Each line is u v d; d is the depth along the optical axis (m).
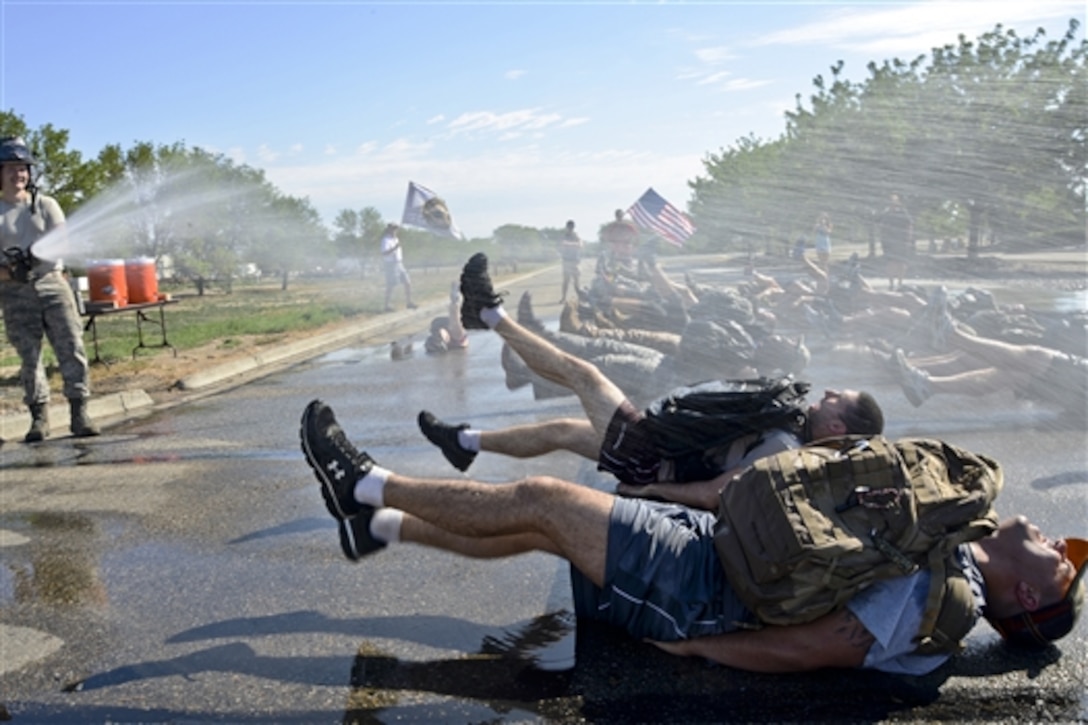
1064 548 2.90
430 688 2.77
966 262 14.45
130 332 15.33
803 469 2.62
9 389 8.99
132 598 3.56
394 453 5.70
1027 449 5.09
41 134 24.16
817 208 14.98
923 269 14.45
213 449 6.21
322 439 3.09
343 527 3.18
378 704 2.68
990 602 2.87
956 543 2.61
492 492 2.95
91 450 6.42
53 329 6.86
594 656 2.94
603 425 3.71
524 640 3.06
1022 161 14.12
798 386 3.41
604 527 2.82
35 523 4.64
